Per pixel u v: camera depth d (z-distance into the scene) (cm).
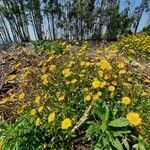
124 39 151
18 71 92
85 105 56
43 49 133
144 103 55
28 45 198
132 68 78
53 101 58
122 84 62
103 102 55
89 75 65
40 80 68
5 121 64
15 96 70
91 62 76
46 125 54
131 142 49
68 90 60
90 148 51
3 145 52
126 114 51
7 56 119
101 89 59
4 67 104
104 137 47
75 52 85
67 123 50
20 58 105
